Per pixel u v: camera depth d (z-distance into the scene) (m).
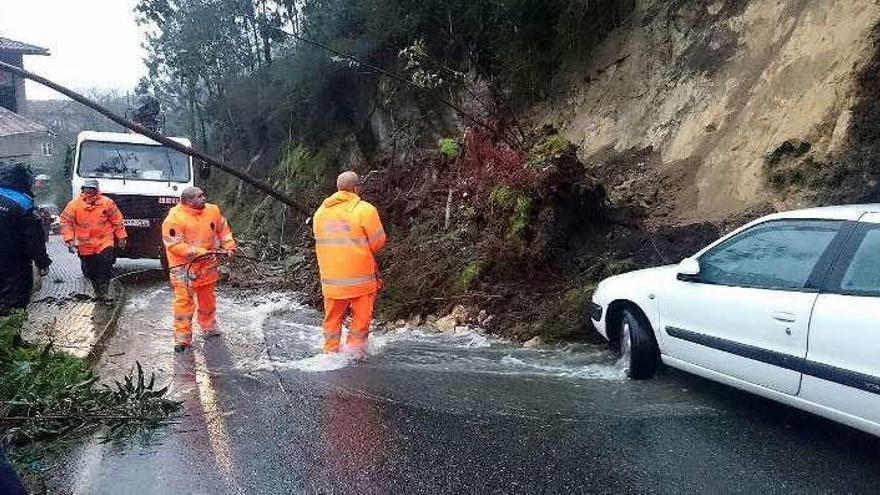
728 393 5.69
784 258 4.82
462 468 4.43
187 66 24.17
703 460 4.46
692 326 5.42
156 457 4.73
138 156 13.41
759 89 9.08
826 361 4.27
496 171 10.05
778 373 4.62
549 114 12.85
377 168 16.25
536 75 13.34
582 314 7.41
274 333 8.48
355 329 7.20
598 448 4.68
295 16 20.17
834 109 7.89
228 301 10.82
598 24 12.31
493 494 4.07
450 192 10.70
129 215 12.56
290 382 6.34
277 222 19.38
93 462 4.66
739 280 5.11
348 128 18.91
